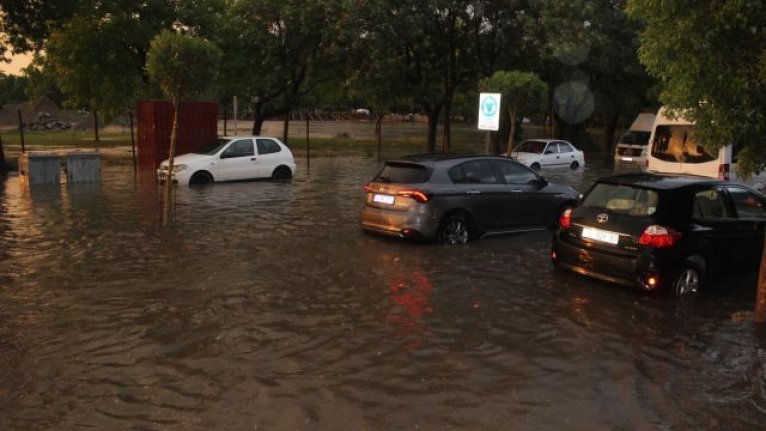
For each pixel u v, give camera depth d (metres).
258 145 20.27
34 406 4.63
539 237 11.30
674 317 6.95
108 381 5.09
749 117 6.63
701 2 6.74
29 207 14.29
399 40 30.67
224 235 11.23
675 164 15.13
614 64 32.66
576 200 12.21
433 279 8.41
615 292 7.91
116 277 8.29
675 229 7.59
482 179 11.02
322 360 5.59
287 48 32.75
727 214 8.17
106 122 31.64
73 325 6.41
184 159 18.98
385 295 7.64
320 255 9.73
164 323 6.51
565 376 5.32
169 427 4.33
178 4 28.27
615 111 40.03
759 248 8.38
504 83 19.33
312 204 15.17
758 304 6.82
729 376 5.37
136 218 12.92
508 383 5.17
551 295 7.74
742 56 6.76
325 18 30.69
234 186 18.69
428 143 36.69
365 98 36.12
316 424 4.41
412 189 10.30
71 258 9.35
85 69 27.94
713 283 8.45
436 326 6.55
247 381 5.11
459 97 48.00
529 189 11.49
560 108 36.66
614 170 27.30
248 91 34.53
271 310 7.00
